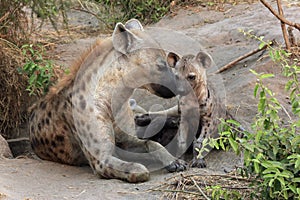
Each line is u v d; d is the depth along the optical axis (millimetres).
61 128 10461
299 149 7852
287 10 16781
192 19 18547
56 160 10766
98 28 19828
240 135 10336
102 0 20234
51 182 9398
